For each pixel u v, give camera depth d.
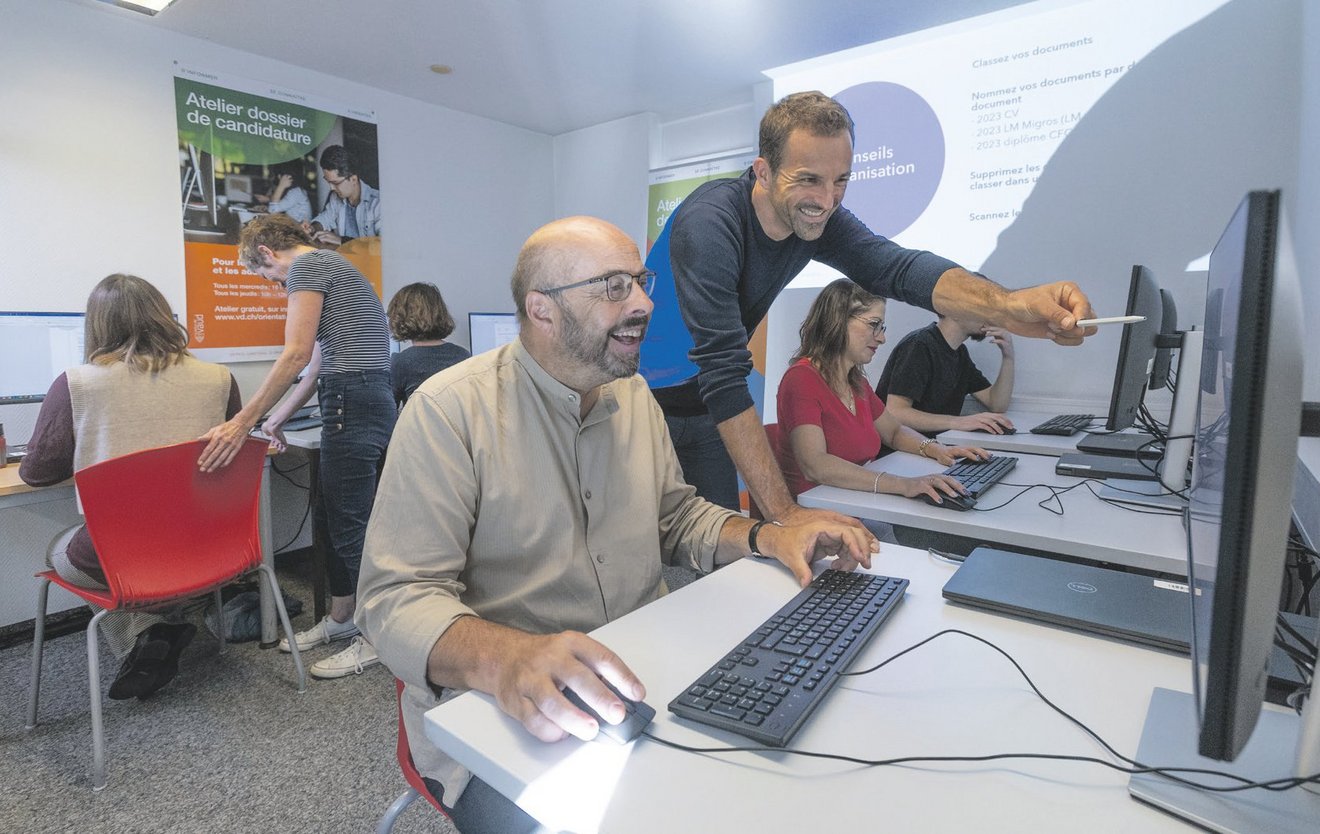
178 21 2.81
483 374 0.97
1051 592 0.90
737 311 1.54
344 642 2.49
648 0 2.73
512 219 4.32
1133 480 1.65
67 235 2.66
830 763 0.59
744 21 2.93
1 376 2.32
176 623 2.12
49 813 1.60
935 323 2.79
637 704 0.65
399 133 3.72
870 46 3.31
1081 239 2.95
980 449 1.89
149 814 1.60
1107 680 0.72
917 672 0.74
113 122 2.75
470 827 0.89
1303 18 2.42
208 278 3.03
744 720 0.62
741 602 0.92
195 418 2.07
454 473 0.91
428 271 3.90
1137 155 2.79
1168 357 1.81
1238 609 0.40
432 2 2.71
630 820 0.52
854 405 2.04
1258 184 2.56
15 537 2.62
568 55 3.24
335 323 2.31
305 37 2.99
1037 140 3.01
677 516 1.18
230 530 1.94
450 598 0.84
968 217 3.20
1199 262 2.71
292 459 3.31
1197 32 2.63
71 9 2.63
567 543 0.97
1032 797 0.54
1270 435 0.40
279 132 3.24
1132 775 0.55
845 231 1.69
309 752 1.83
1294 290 0.40
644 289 0.96
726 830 0.51
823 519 1.17
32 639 2.57
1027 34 2.98
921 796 0.54
